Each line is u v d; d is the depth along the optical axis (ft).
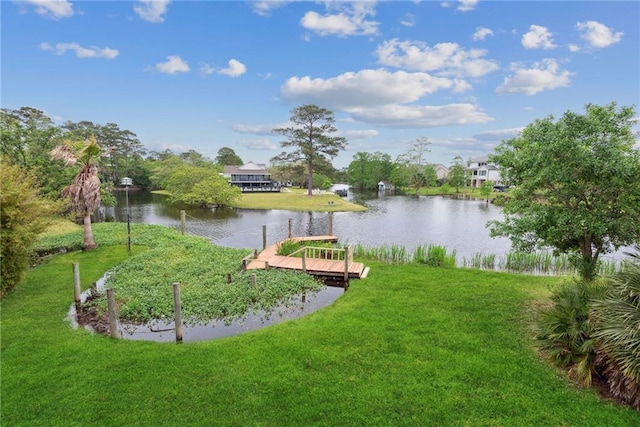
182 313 33.50
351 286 39.88
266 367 22.70
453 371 21.94
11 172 36.32
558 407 18.53
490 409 18.51
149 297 36.70
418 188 262.26
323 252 56.49
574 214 27.99
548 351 22.91
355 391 20.13
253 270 46.65
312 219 119.14
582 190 27.40
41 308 33.01
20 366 22.85
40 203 37.42
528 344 25.21
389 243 79.51
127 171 244.83
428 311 31.60
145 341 26.81
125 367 22.81
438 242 81.05
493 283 39.83
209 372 22.15
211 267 48.42
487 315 30.40
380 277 42.96
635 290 19.25
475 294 35.86
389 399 19.40
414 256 58.65
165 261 51.39
